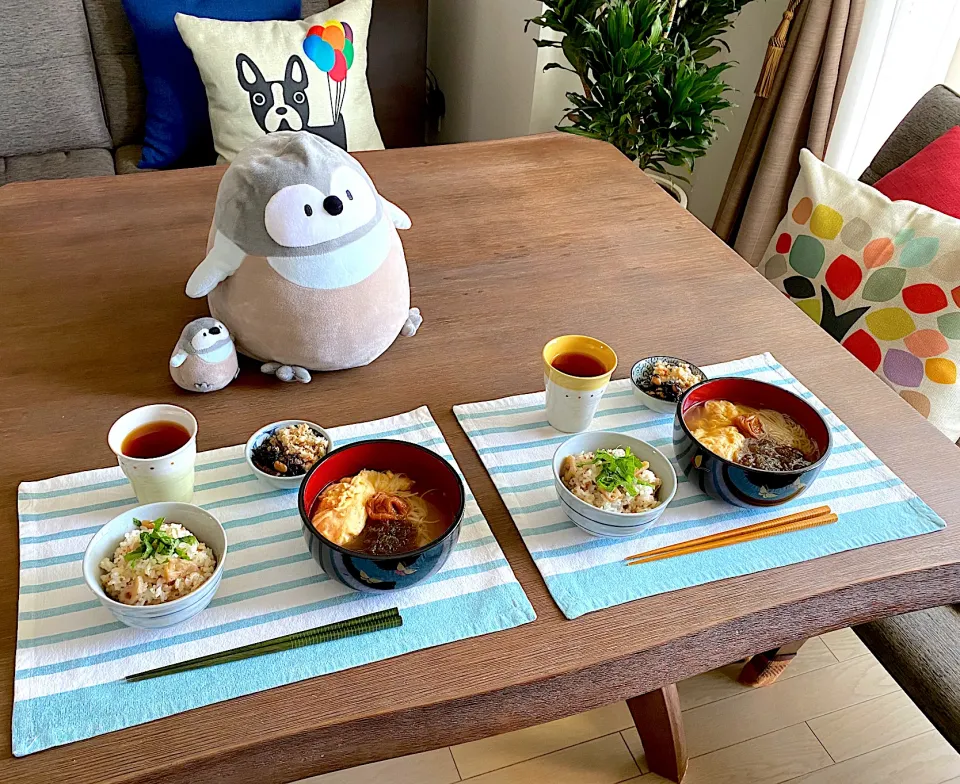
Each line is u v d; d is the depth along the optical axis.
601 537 0.77
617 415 0.92
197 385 0.89
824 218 1.33
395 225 1.01
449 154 1.42
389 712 0.62
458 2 2.69
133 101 2.15
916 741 1.35
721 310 1.10
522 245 1.20
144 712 0.60
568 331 1.04
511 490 0.82
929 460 0.90
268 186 0.82
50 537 0.74
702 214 2.60
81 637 0.65
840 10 1.74
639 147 1.91
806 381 0.99
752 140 2.02
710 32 1.97
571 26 1.86
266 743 0.60
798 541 0.79
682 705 1.37
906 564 0.78
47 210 1.19
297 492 0.80
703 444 0.80
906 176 1.35
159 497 0.75
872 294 1.25
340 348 0.90
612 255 1.20
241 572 0.72
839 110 1.89
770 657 1.31
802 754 1.32
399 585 0.69
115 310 1.02
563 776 1.27
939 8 1.72
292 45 1.88
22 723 0.59
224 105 1.88
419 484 0.77
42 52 1.97
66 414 0.87
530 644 0.68
